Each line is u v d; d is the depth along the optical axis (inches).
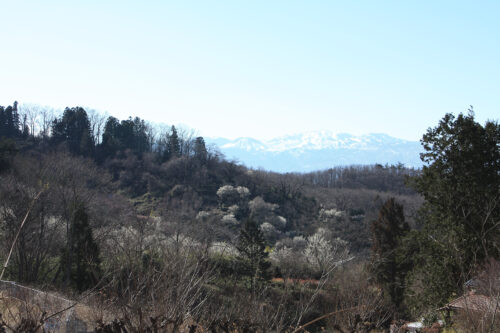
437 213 1063.0
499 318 373.4
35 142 3380.9
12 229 943.0
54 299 274.4
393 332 578.9
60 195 1125.1
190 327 204.4
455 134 1034.1
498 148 1024.2
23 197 1012.5
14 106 3814.0
